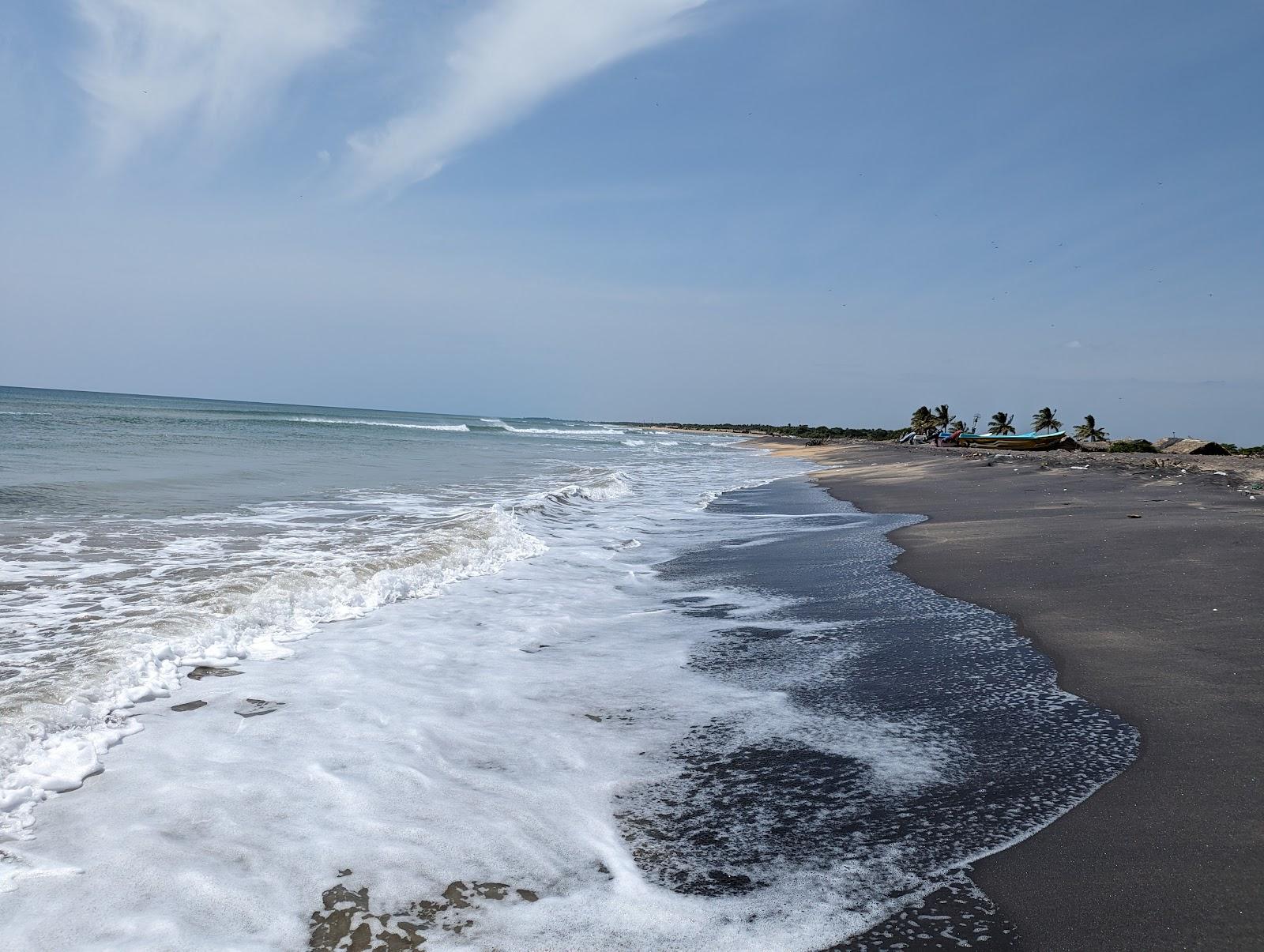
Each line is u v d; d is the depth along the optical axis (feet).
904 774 13.65
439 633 22.71
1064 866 10.73
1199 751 14.12
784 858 11.07
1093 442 246.47
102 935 8.87
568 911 9.76
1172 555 31.32
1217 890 10.03
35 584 25.26
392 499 51.75
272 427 163.02
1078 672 18.66
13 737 13.30
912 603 26.53
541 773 13.62
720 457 152.66
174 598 23.89
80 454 68.80
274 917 9.36
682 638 22.70
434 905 9.77
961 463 108.27
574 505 55.31
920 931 9.41
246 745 14.25
